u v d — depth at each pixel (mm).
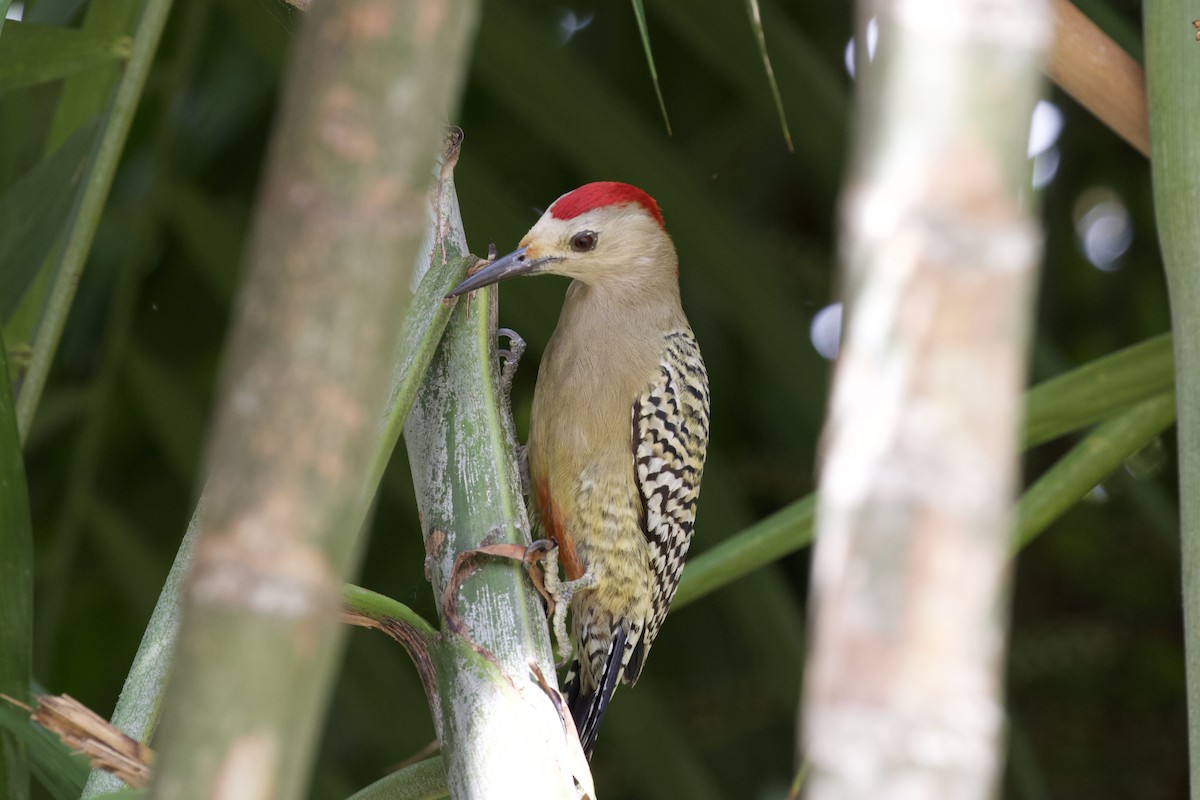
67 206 5254
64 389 7383
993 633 1903
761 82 7234
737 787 9117
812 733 1925
